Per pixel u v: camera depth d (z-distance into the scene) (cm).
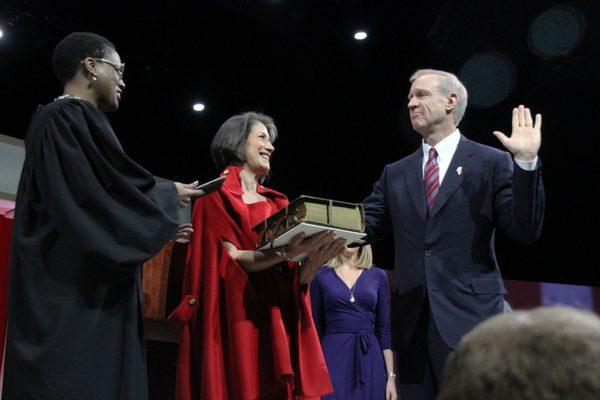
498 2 554
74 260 208
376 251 738
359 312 417
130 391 206
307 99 675
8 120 575
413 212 266
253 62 615
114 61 246
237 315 252
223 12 548
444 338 242
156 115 658
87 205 209
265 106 677
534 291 570
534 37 579
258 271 268
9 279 212
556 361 55
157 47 580
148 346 316
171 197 221
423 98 279
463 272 252
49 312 203
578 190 700
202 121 675
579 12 558
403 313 256
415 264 258
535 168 237
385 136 721
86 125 219
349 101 681
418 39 591
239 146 294
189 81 624
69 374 198
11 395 200
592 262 703
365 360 407
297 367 260
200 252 263
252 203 280
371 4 551
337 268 434
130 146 665
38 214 214
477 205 258
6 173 383
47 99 586
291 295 272
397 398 417
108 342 207
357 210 246
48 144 215
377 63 626
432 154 274
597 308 573
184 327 257
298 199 240
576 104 641
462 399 57
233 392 246
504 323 59
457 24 573
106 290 211
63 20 530
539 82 622
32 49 549
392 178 281
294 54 608
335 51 607
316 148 733
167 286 309
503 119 664
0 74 562
